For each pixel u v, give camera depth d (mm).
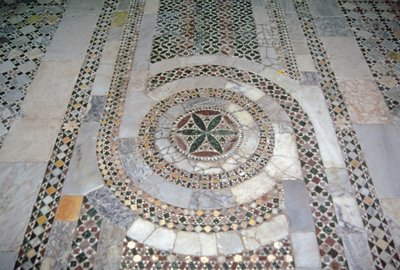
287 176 2393
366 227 2156
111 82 3002
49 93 2912
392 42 3314
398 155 2492
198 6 3746
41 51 3258
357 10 3656
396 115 2734
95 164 2471
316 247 2084
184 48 3295
